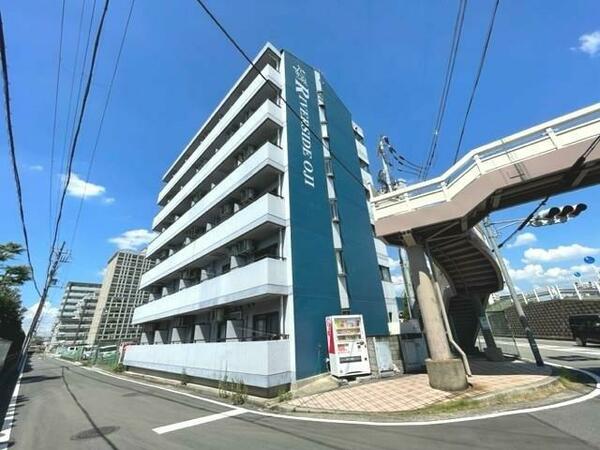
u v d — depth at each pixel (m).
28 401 11.15
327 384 10.46
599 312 19.64
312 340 11.71
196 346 13.85
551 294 24.44
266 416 7.59
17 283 22.48
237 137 16.59
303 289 12.27
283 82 16.25
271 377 9.89
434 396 7.62
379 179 16.44
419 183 9.53
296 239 12.91
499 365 11.88
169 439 5.88
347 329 11.59
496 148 8.42
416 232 9.70
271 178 14.66
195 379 13.66
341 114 20.36
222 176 19.11
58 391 13.31
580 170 7.41
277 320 12.48
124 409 9.06
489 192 8.15
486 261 12.90
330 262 14.28
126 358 22.08
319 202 15.15
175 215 25.48
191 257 17.89
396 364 12.09
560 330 22.19
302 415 7.52
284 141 14.79
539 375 9.09
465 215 8.48
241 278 12.69
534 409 6.29
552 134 7.79
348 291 14.56
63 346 55.94
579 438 4.62
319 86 18.88
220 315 14.77
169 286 23.20
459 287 15.15
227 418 7.47
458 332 17.17
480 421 5.80
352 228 16.81
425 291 9.21
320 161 16.44
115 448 5.55
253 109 17.58
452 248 11.70
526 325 12.39
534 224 10.68
